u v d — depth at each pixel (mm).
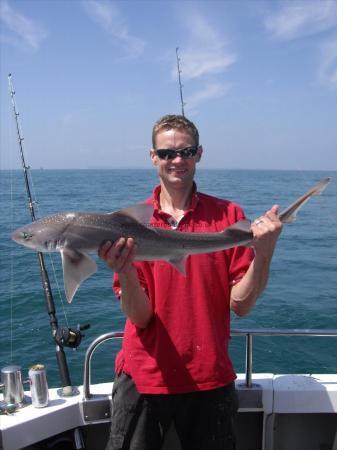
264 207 33438
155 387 3047
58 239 3098
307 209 37062
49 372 7180
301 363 7480
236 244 3133
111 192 50156
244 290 3072
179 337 3029
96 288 11969
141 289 3020
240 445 3996
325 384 3953
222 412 3066
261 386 3871
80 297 11148
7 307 10281
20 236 3160
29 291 11430
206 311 3059
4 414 3527
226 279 3182
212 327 3061
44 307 10289
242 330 3732
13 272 13516
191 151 3158
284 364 7449
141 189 57156
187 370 3018
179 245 3102
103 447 3908
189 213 3271
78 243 3086
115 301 10820
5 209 29375
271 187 63250
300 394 3850
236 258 3193
